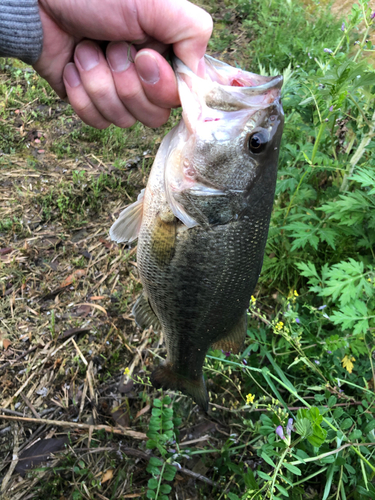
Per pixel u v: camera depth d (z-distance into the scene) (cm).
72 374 41
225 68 24
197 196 25
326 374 34
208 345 30
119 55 22
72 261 50
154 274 27
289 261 46
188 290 27
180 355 31
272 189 26
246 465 36
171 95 23
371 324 39
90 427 37
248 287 28
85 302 47
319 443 23
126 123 25
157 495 30
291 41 87
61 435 37
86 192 57
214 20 101
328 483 28
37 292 46
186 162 25
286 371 40
